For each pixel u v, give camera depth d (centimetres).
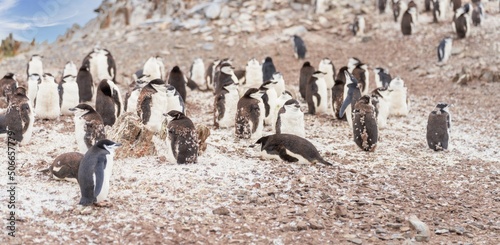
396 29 3394
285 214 1081
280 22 3588
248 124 1591
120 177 1222
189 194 1144
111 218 1009
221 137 1639
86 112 1382
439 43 2970
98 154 1062
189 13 3716
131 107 1722
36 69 2494
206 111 2083
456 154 1627
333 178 1307
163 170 1280
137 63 3125
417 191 1284
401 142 1744
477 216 1160
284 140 1397
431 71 2806
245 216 1062
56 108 1784
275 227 1030
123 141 1388
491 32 3075
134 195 1126
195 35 3506
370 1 3781
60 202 1065
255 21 3612
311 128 1856
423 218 1127
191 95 2395
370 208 1153
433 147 1645
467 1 3619
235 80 2208
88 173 1040
